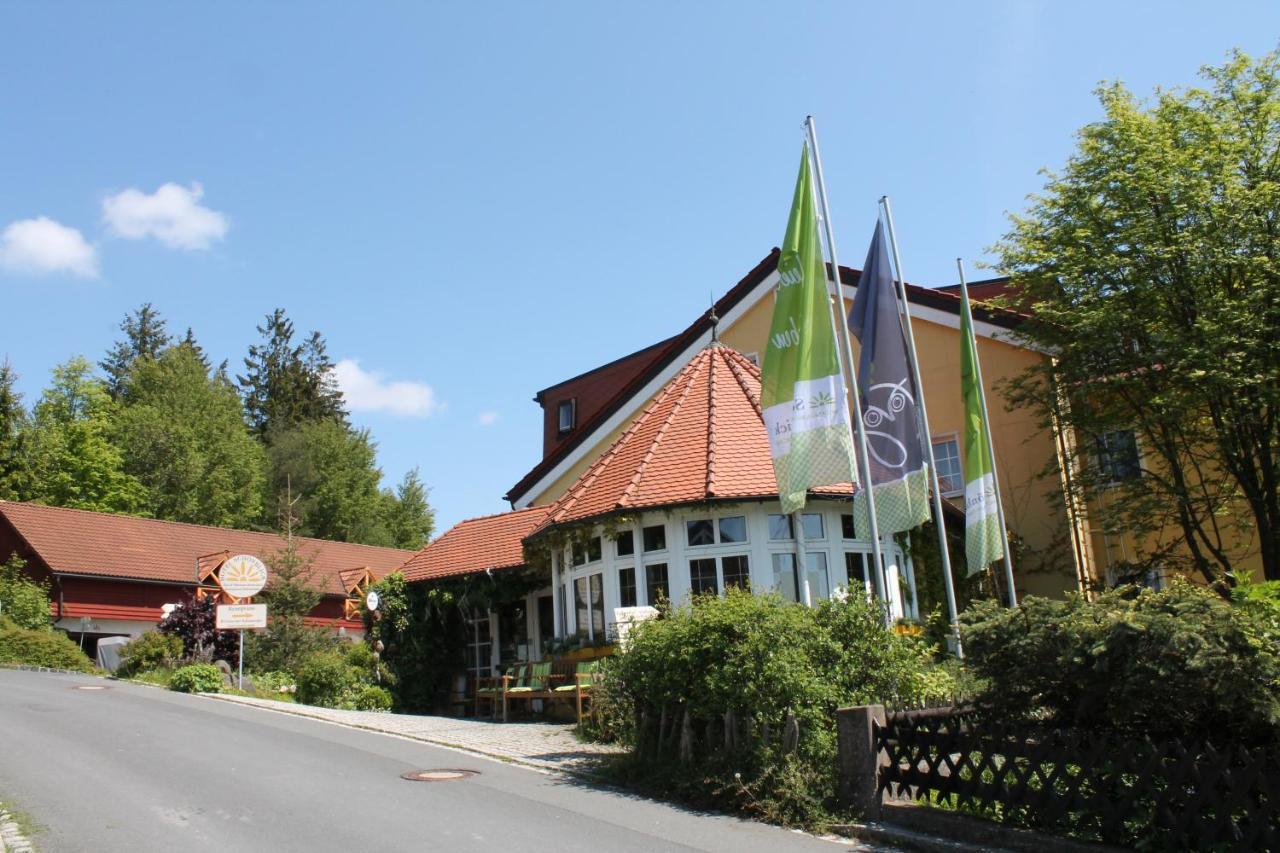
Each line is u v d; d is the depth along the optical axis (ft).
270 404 239.30
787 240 43.98
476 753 43.75
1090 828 26.58
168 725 48.65
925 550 63.05
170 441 183.93
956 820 28.60
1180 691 25.31
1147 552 75.10
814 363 42.57
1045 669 28.02
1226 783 24.04
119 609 119.44
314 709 60.90
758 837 29.04
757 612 35.27
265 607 76.28
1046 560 73.51
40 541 116.88
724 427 61.00
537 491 88.33
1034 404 71.77
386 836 27.63
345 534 213.87
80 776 35.32
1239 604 26.84
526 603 74.38
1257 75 63.31
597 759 41.63
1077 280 65.21
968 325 55.26
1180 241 61.36
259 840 27.04
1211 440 64.90
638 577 56.29
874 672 34.96
